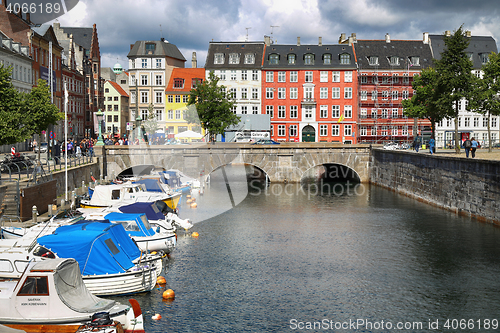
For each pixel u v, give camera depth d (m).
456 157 41.34
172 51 103.56
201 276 25.34
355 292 23.28
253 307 21.39
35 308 16.72
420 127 99.38
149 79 100.31
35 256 19.62
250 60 98.88
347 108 98.25
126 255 22.36
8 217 30.59
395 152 57.59
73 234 21.30
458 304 21.94
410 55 100.44
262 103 98.69
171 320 19.92
